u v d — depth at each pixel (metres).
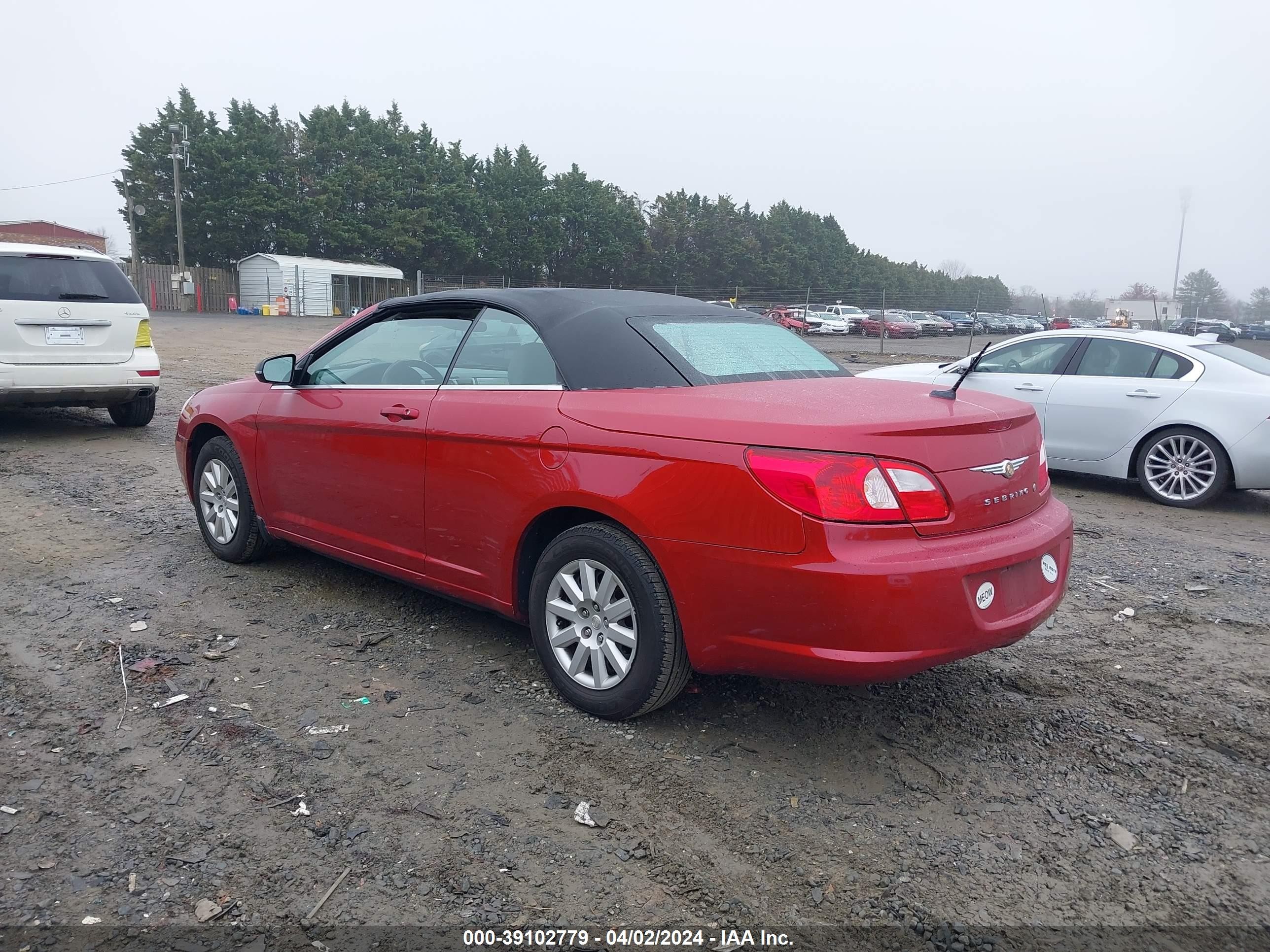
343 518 4.46
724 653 3.12
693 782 3.12
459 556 3.91
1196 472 7.64
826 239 100.56
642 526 3.20
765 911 2.50
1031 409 3.58
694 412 3.19
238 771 3.12
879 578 2.83
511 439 3.59
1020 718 3.64
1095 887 2.63
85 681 3.77
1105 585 5.41
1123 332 8.35
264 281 51.84
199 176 59.25
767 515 2.94
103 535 5.84
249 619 4.48
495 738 3.38
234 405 5.07
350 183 64.12
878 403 3.27
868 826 2.90
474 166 73.88
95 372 8.85
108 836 2.75
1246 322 93.06
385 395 4.22
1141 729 3.58
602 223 73.81
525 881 2.59
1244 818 2.99
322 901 2.49
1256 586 5.44
